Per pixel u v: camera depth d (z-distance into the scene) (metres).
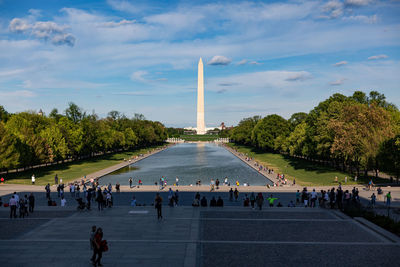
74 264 18.53
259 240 23.14
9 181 62.84
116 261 18.95
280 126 135.75
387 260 19.38
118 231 25.11
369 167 61.22
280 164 99.94
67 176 71.31
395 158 52.69
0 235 24.05
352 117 67.44
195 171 84.88
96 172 78.69
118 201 43.78
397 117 70.88
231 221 28.59
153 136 197.88
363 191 48.09
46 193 46.69
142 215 30.45
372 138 60.38
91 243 18.23
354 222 28.31
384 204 37.53
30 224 27.25
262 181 68.12
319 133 76.69
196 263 18.77
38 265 18.34
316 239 23.42
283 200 44.22
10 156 66.19
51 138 85.44
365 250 21.09
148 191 52.31
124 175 77.44
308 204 37.75
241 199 45.47
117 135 137.00
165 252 20.48
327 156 82.00
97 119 121.94
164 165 100.19
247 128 194.00
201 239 23.31
